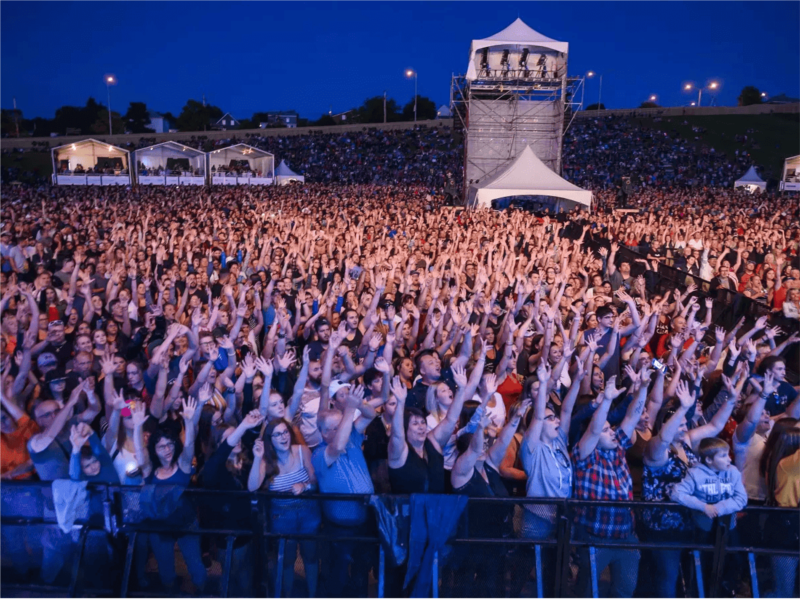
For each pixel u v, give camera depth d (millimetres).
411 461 4406
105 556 4227
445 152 78562
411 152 79688
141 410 4586
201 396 4605
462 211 28469
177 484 4371
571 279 11609
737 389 4984
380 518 4094
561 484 4512
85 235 16922
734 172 73438
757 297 12320
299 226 20906
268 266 13484
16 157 72000
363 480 4469
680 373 6145
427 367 5844
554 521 4098
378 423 5344
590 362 6441
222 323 8375
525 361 7570
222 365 7000
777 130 88000
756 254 17375
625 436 4746
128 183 48938
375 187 52375
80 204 28094
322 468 4441
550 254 15133
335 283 10516
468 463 4344
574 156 75875
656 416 5602
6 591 4262
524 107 36969
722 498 4156
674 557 4191
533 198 37406
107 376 5148
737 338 10930
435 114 117312
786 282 11414
